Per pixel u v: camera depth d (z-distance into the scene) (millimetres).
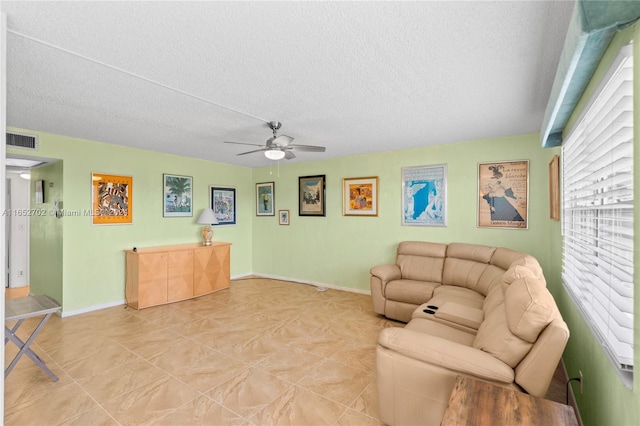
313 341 3123
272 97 2467
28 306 2354
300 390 2273
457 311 2551
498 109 2779
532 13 1439
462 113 2889
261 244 6191
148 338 3186
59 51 1769
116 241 4297
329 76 2098
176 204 5004
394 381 1776
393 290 3711
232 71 2020
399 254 4359
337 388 2301
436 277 3896
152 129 3410
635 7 991
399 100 2551
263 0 1345
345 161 5074
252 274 6309
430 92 2383
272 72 2037
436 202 4270
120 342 3084
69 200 3844
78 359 2730
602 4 1045
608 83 1367
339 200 5152
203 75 2076
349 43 1694
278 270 5945
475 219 4004
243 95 2422
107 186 4184
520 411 1223
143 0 1342
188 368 2584
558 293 3082
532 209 3656
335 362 2689
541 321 1510
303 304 4359
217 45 1711
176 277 4469
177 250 4484
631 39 1087
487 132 3600
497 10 1418
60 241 3857
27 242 5469
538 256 3623
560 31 1581
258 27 1547
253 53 1799
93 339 3150
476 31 1585
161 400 2152
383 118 3031
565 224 2631
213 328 3461
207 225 5402
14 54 1800
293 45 1713
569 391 2240
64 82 2178
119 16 1454
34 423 1921
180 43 1690
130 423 1923
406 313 3635
